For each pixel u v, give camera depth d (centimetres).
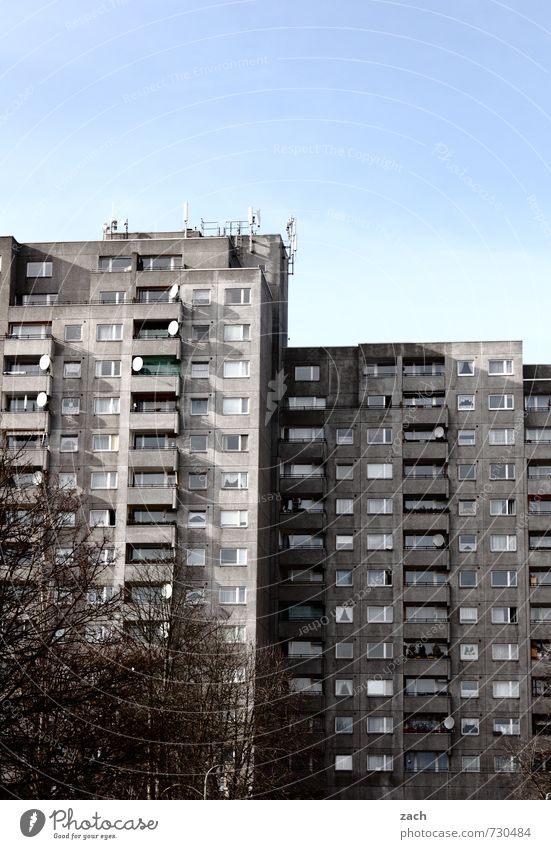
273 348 10906
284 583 10369
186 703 6812
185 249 10581
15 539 5112
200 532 9662
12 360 10119
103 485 9750
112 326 10125
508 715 10100
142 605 7369
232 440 9875
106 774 4897
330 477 10612
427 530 10475
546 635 10269
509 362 10819
